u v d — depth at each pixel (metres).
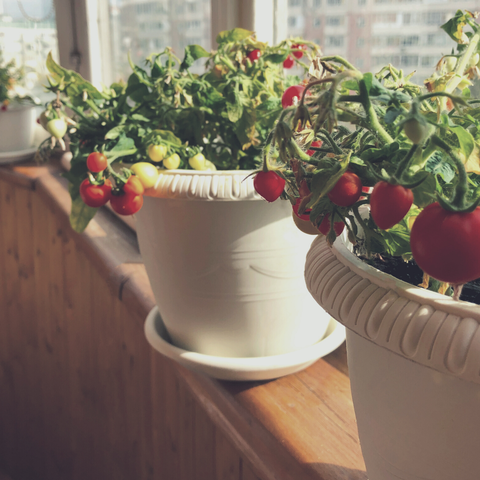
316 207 0.32
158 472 1.26
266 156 0.33
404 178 0.28
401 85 0.41
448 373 0.27
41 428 1.94
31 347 1.88
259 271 0.58
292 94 0.44
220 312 0.60
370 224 0.35
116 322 1.34
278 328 0.62
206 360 0.63
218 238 0.56
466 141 0.28
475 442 0.29
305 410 0.64
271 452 0.60
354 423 0.62
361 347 0.34
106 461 1.57
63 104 0.67
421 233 0.25
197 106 0.65
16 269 1.85
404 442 0.33
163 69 0.68
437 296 0.28
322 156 0.36
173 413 1.13
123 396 1.38
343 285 0.33
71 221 0.70
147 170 0.56
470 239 0.24
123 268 1.09
